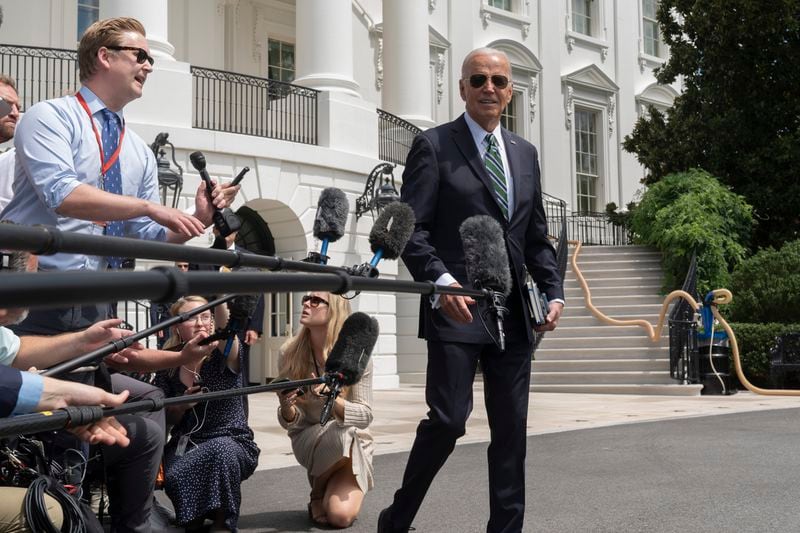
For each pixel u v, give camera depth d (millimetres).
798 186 20719
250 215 16703
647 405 12797
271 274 1431
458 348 3629
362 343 3217
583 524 4742
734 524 4680
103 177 3598
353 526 4906
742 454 7367
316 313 4930
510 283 3410
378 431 9570
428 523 4852
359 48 21594
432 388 3654
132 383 3988
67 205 3277
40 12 17141
